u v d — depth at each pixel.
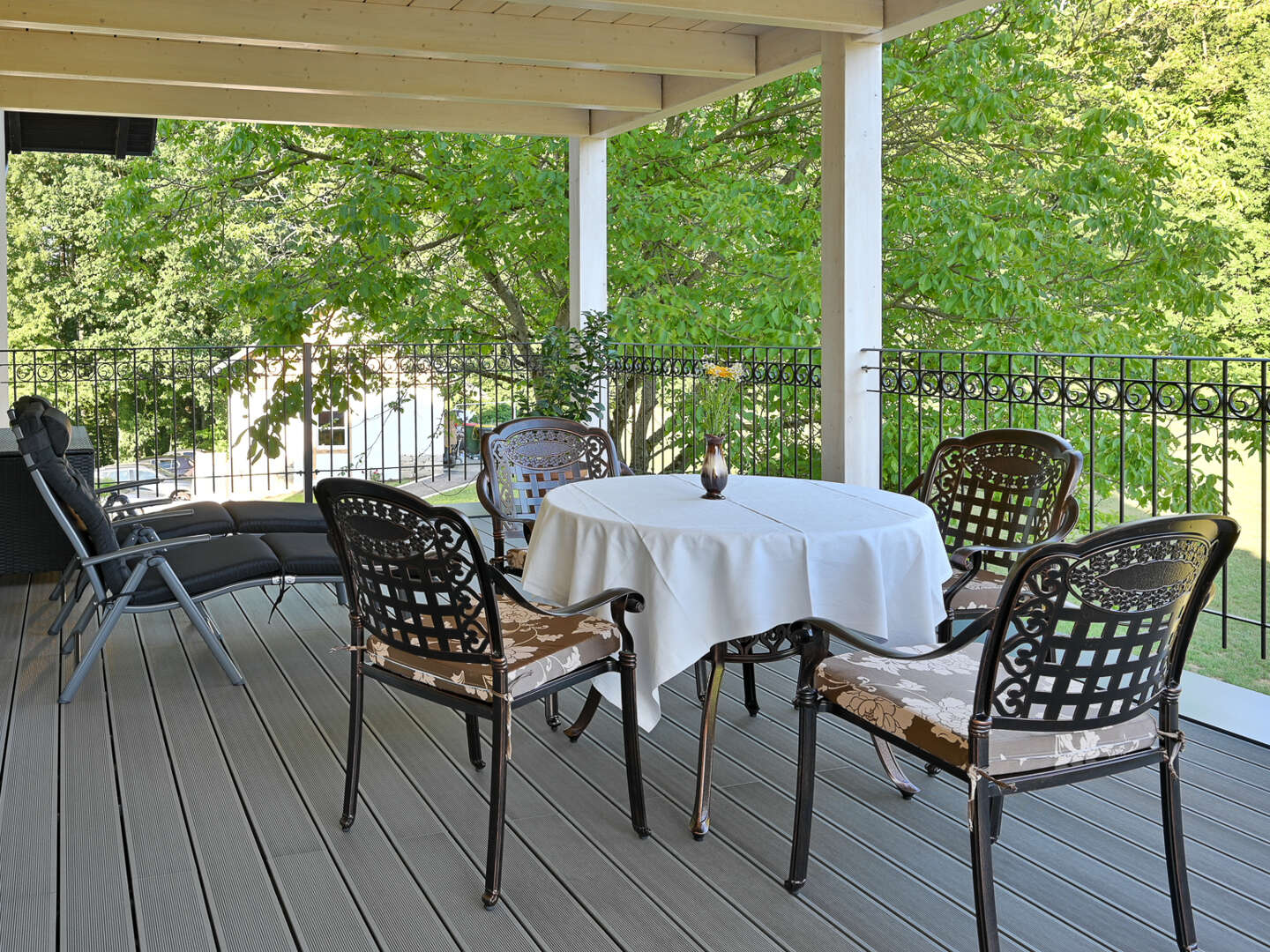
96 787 2.93
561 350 7.21
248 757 3.14
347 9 5.07
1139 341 10.14
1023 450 3.39
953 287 9.63
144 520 4.45
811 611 2.62
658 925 2.26
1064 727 2.05
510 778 3.02
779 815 2.77
